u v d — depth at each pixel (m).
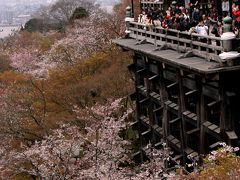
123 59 42.28
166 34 24.38
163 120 26.00
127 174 21.34
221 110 18.84
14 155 26.08
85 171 20.66
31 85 41.19
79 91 36.72
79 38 57.91
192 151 22.56
